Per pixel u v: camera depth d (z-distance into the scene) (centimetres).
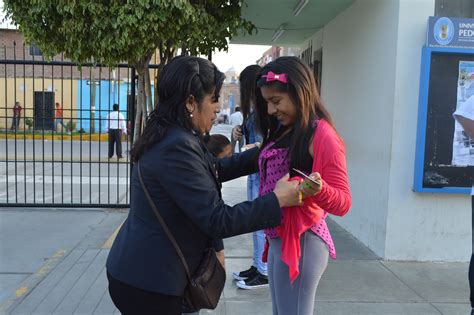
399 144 473
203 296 191
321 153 207
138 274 182
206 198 176
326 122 216
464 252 487
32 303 386
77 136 2012
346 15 620
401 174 477
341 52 642
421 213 482
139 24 396
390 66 477
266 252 257
